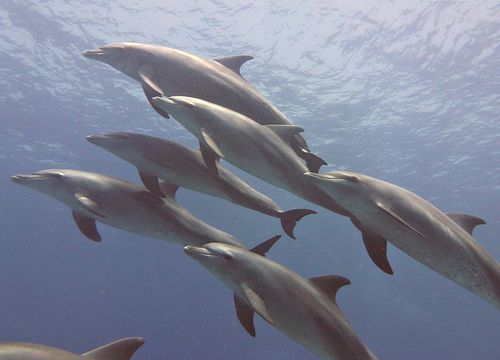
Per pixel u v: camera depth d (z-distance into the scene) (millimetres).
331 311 4609
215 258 4777
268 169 4957
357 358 4480
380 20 17547
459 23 17453
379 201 4176
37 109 24453
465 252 4137
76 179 6289
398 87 21234
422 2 16672
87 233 6379
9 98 23578
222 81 5648
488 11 16797
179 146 5836
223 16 17578
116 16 17641
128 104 23703
